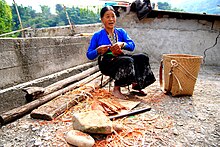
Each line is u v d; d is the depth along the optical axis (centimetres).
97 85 370
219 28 623
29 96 290
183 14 616
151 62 670
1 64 292
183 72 323
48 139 203
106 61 323
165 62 344
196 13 602
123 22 659
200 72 544
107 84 418
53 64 417
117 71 310
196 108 287
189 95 343
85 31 826
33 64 358
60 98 298
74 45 498
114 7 644
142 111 269
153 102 310
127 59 305
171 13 622
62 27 865
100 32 332
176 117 256
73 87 359
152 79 336
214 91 371
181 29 640
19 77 326
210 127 231
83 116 213
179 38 646
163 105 298
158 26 648
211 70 571
